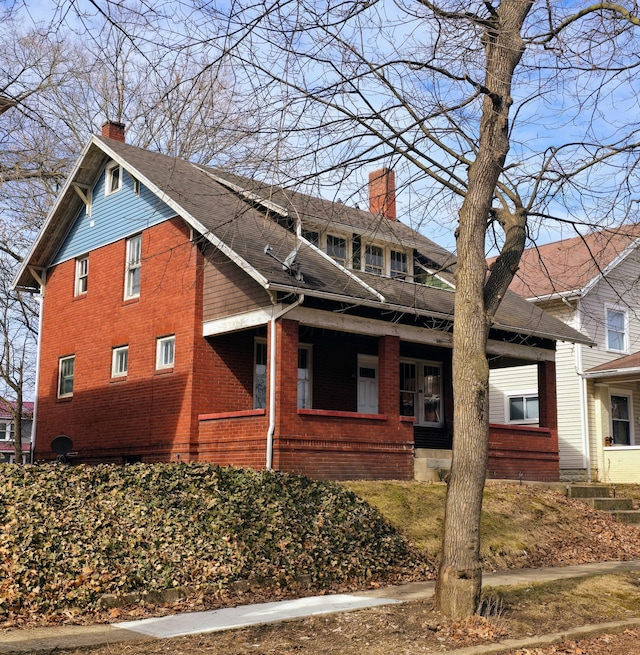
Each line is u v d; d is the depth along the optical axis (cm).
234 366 1792
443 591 843
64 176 2520
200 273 1773
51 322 2283
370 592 1027
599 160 1005
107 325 2038
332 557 1122
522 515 1502
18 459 2980
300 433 1557
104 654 695
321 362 2034
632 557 1433
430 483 1608
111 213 2097
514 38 921
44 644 713
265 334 1895
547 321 2245
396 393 1759
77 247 2219
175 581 955
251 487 1265
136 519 1079
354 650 722
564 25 955
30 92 1416
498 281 953
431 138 948
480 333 880
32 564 905
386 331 1769
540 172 1012
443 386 2334
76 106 2408
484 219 913
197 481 1248
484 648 736
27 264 2330
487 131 926
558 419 2569
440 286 2186
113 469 1252
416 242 2108
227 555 1043
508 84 930
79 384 2111
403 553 1223
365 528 1248
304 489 1328
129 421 1891
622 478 2442
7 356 2981
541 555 1349
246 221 1839
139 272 1977
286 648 726
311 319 1631
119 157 1964
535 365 2653
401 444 1733
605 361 2606
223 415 1636
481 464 856
